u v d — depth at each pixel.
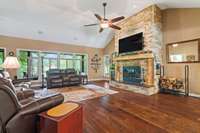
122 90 5.61
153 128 2.25
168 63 5.12
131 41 5.73
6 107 1.29
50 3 4.53
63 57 8.47
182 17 4.68
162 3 4.65
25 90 2.77
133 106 3.45
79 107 1.80
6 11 4.91
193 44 4.38
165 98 4.22
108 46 9.66
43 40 7.46
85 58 9.39
